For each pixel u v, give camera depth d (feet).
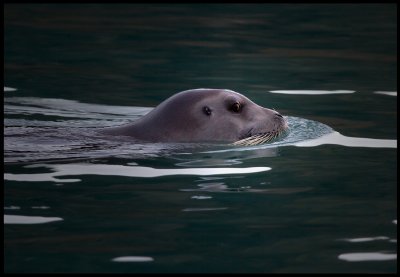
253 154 90.74
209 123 96.48
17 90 126.31
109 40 164.45
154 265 59.82
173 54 152.46
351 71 141.69
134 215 70.23
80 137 95.91
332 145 95.55
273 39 167.12
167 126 96.07
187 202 73.72
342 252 62.90
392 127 105.09
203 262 60.54
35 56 149.89
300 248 63.67
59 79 133.80
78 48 157.07
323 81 134.10
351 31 176.86
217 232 66.69
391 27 181.68
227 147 93.66
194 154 90.22
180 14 192.75
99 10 197.06
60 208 71.61
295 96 123.85
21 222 68.18
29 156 87.71
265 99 121.49
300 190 77.77
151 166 85.25
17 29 173.47
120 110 115.24
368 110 115.14
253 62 147.02
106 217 69.56
